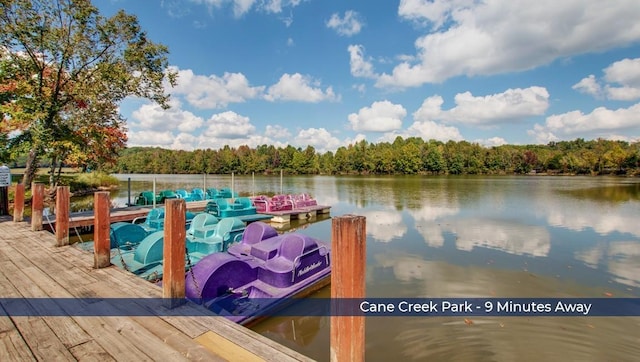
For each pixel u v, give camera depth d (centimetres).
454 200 2230
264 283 559
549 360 411
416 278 713
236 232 789
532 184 3922
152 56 1373
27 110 1159
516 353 427
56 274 400
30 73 1201
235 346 238
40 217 664
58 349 235
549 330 485
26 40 1136
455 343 452
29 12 1129
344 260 181
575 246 987
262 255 597
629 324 503
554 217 1500
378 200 2264
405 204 2027
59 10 1184
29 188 1288
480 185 3803
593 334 474
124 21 1278
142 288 353
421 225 1320
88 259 463
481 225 1318
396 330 489
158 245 620
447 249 954
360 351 184
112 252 673
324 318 535
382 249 955
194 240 736
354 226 180
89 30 1235
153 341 246
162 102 1429
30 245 540
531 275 730
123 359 223
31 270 414
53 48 1173
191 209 1430
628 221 1394
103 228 427
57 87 1235
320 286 606
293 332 496
